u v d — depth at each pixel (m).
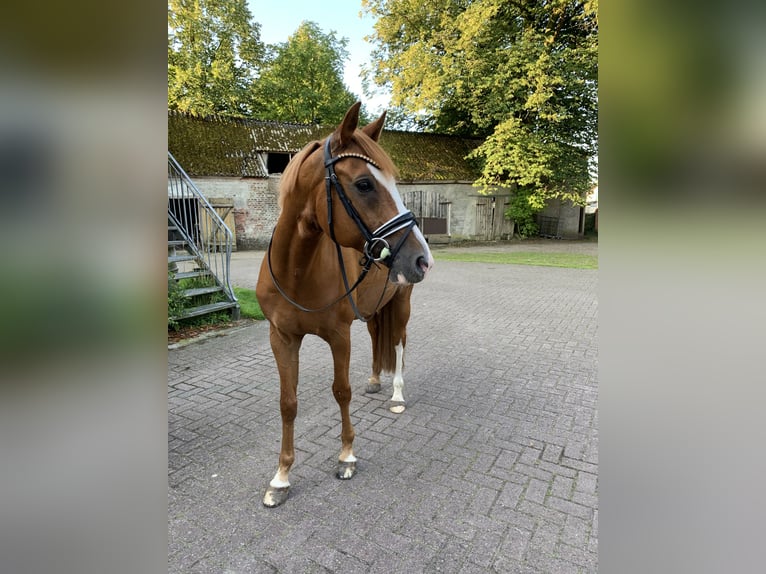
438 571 1.78
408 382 3.84
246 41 20.48
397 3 15.79
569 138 15.86
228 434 2.93
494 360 4.40
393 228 1.70
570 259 12.49
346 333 2.24
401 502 2.22
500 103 14.62
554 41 14.66
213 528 2.03
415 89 15.41
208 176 13.83
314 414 3.21
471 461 2.60
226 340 5.03
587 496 2.27
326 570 1.79
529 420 3.12
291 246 1.96
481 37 14.12
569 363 4.31
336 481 2.40
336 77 23.86
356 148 1.78
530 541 1.95
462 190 17.27
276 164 15.95
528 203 17.03
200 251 6.48
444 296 7.64
